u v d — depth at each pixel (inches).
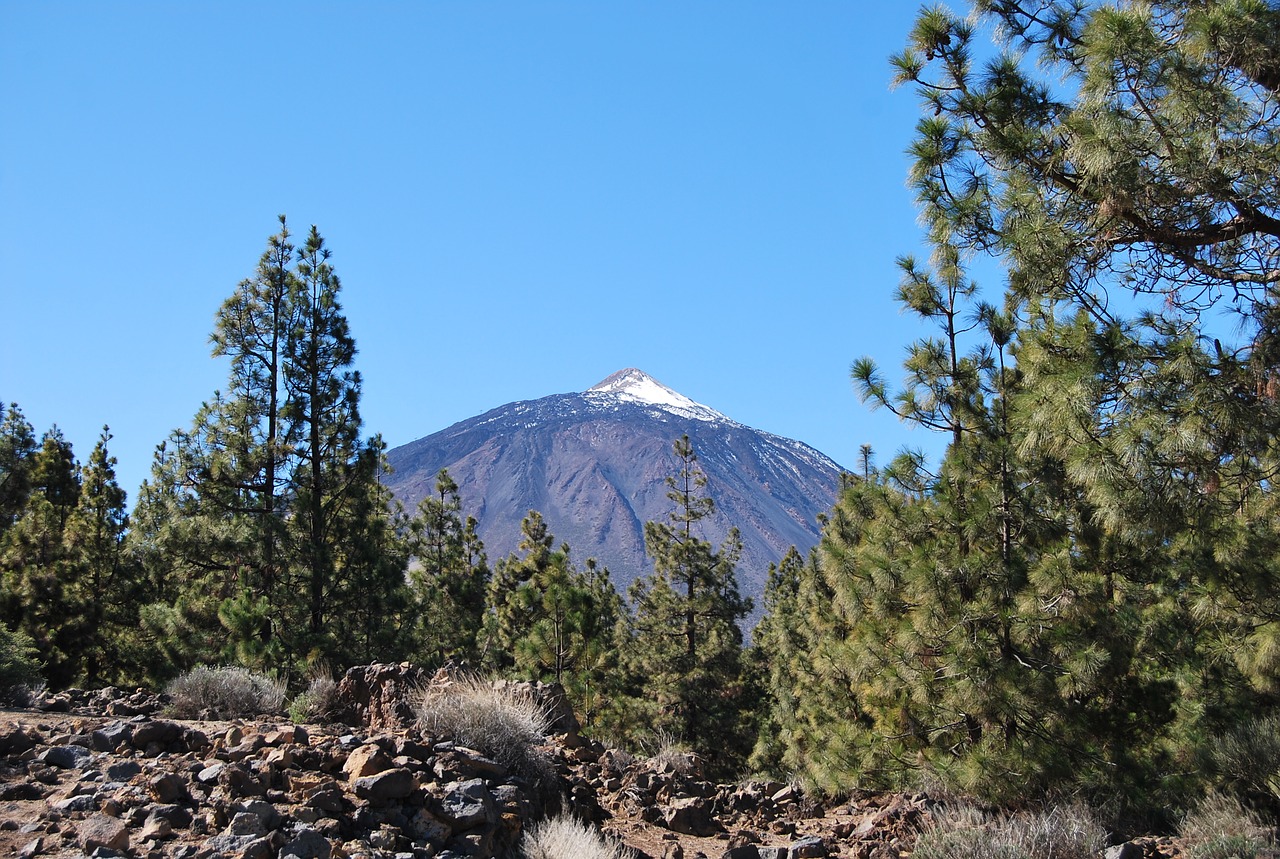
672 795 433.1
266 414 935.7
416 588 984.3
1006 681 437.4
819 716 679.1
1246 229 328.5
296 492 865.5
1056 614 449.1
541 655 799.1
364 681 454.6
